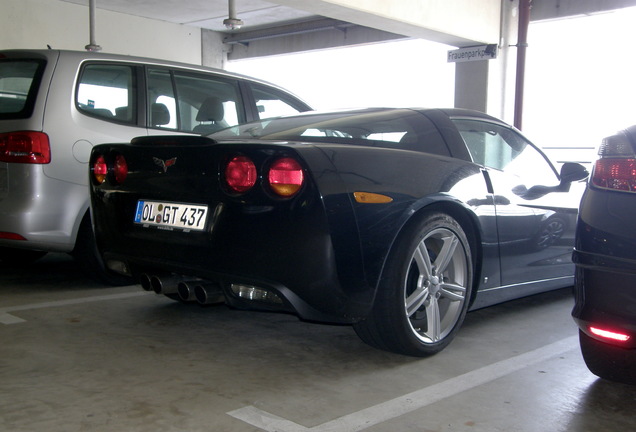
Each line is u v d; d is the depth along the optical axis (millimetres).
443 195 2484
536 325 3111
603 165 2057
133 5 14062
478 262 2748
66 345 2646
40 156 3402
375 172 2305
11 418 1916
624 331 1937
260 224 2172
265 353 2598
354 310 2240
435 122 2846
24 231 3385
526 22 10516
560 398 2162
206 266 2303
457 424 1933
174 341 2736
